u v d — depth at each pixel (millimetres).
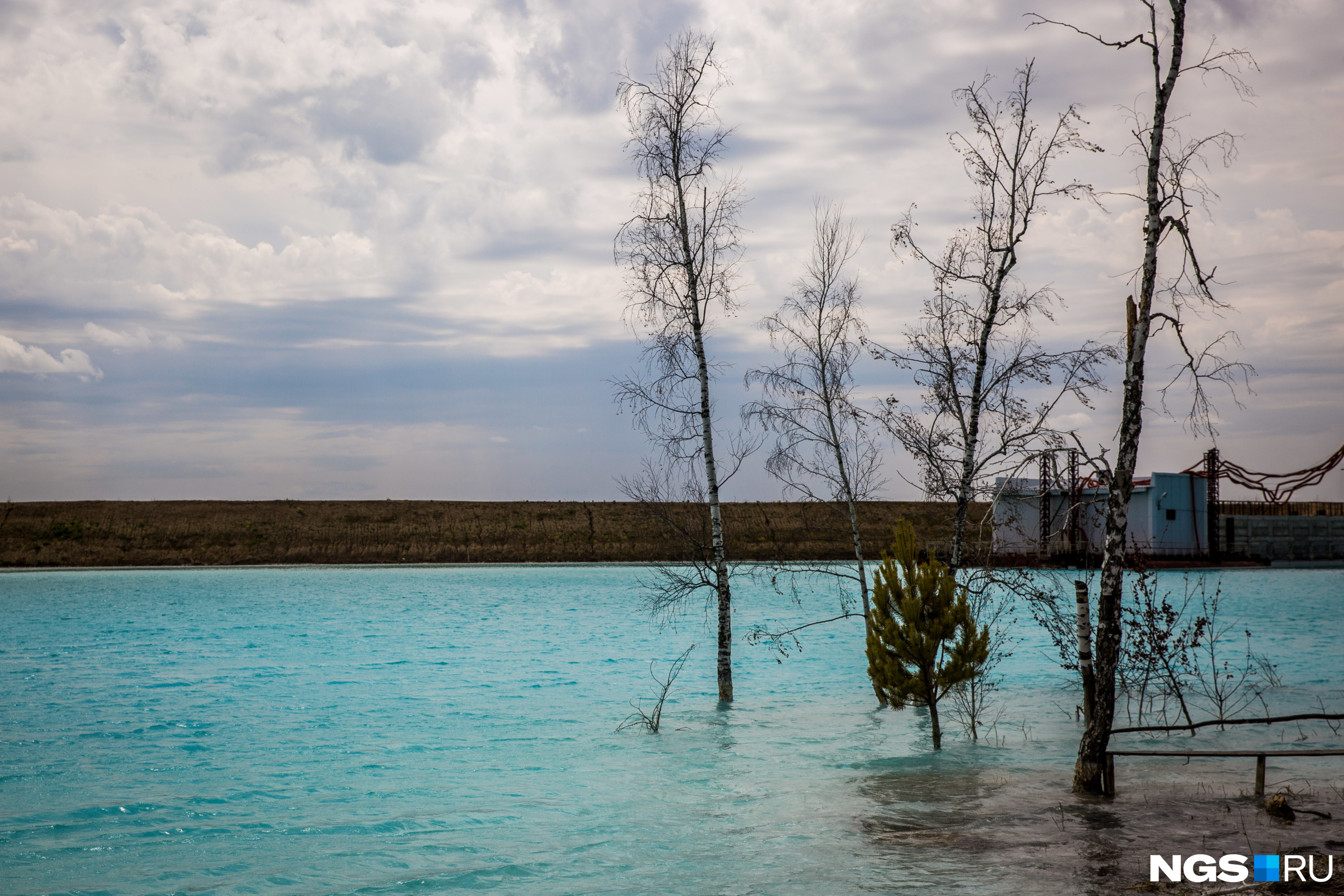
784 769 14336
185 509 108375
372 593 63625
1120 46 11070
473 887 9164
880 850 9758
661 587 20422
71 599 58000
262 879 9594
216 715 20203
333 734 17984
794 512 96125
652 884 8992
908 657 15586
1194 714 18391
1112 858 8992
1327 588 60312
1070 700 20906
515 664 29391
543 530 105062
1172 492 75125
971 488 17812
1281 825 10062
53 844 10914
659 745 16484
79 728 18812
